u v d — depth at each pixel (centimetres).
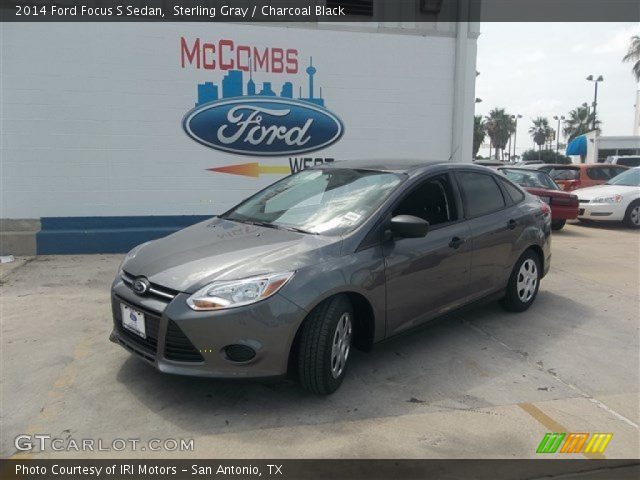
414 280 403
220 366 318
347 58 868
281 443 304
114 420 324
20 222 785
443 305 439
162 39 796
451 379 389
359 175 452
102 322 491
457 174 477
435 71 904
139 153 809
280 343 321
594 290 643
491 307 564
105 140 796
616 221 1283
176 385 366
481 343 460
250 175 856
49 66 766
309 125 869
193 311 317
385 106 893
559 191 1117
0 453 292
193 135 824
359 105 884
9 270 685
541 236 546
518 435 318
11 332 464
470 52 907
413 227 372
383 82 887
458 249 442
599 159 3738
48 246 774
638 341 473
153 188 822
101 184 803
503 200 521
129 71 791
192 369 321
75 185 795
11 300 556
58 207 793
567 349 452
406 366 409
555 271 748
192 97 817
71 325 483
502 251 496
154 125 809
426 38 892
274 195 471
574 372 407
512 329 496
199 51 811
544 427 328
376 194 414
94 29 773
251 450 297
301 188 465
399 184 420
